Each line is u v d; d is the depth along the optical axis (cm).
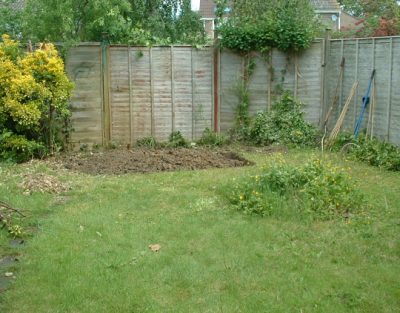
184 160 1031
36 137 1059
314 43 1223
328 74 1230
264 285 471
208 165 991
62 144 1130
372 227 615
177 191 780
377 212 671
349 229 608
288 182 711
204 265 513
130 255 536
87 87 1148
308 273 494
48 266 509
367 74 1091
